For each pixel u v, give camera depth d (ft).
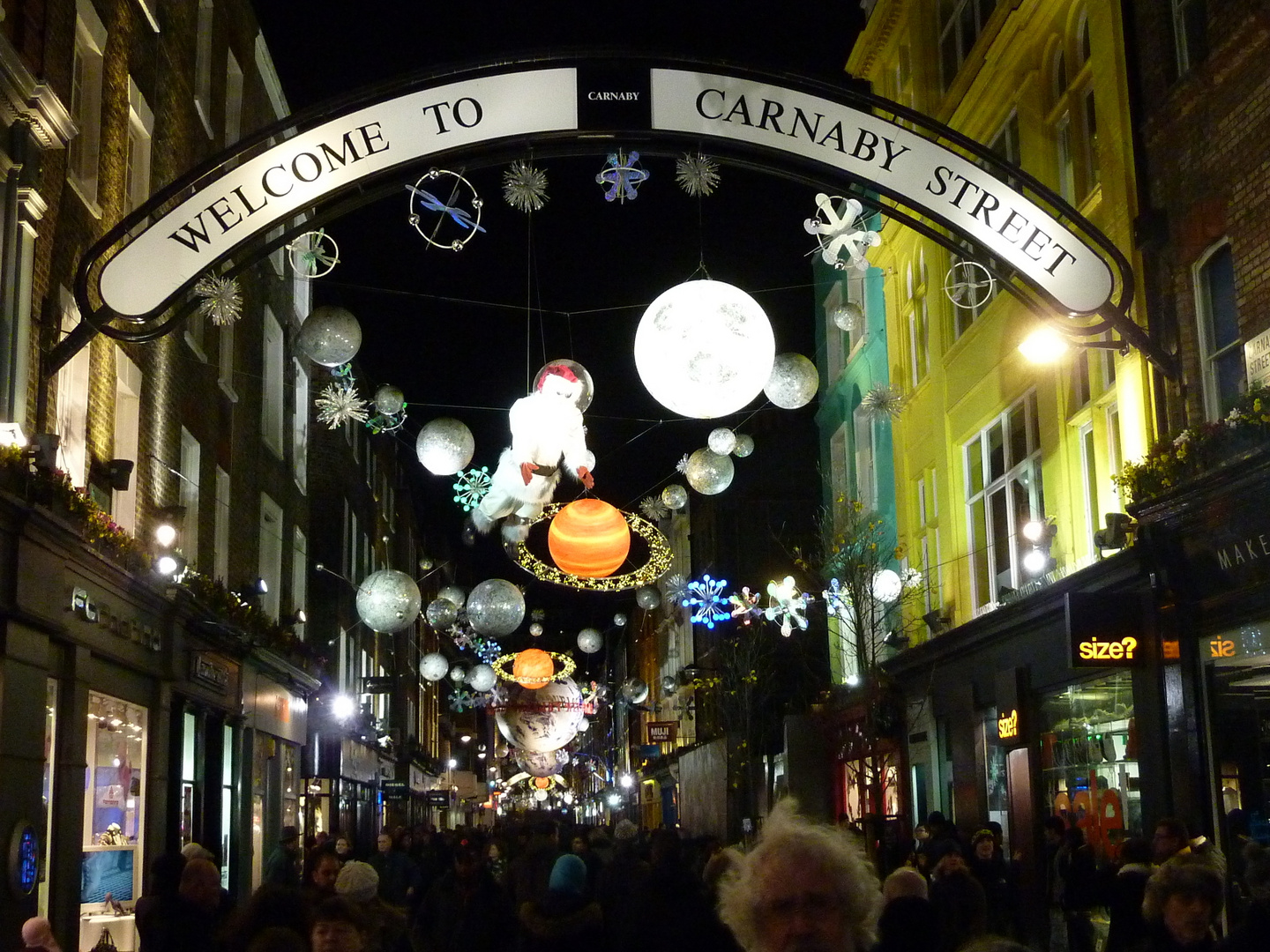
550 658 96.22
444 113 40.63
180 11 64.13
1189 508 42.73
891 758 83.41
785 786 99.66
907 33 83.15
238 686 73.26
